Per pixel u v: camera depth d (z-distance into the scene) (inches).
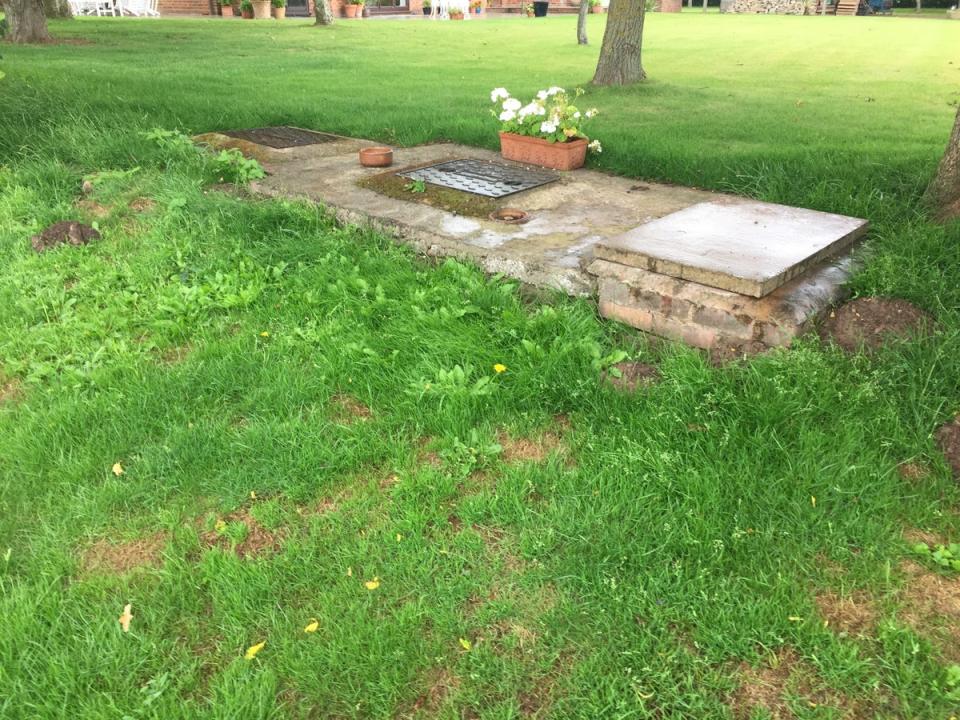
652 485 102.3
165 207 211.6
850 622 83.0
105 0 1044.5
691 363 124.6
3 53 509.0
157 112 316.2
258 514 102.0
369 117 318.3
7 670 79.9
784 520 95.5
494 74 500.1
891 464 104.3
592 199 204.4
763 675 77.4
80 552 97.4
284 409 125.9
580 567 90.7
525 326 139.7
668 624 83.2
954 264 141.3
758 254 137.9
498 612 85.3
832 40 813.2
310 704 76.1
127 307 163.2
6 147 258.8
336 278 169.5
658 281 136.4
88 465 112.0
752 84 462.6
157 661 81.4
